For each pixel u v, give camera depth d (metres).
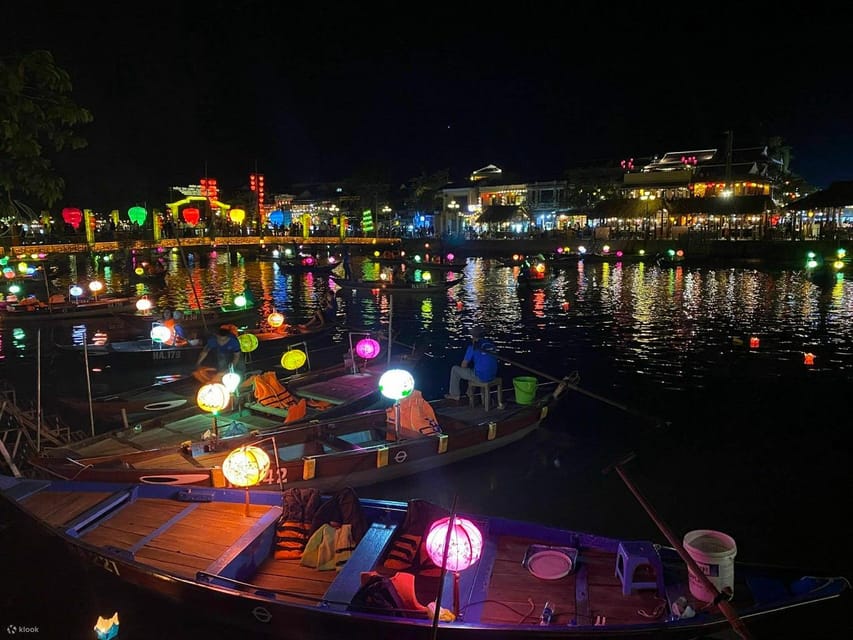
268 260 64.12
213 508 7.63
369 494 9.77
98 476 8.67
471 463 10.95
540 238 65.94
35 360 19.53
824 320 25.88
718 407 14.55
